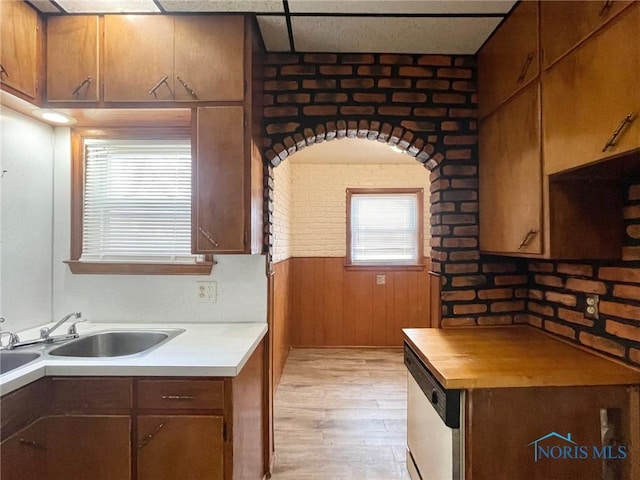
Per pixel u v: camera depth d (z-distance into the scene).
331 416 2.83
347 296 4.62
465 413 1.34
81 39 1.80
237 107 1.80
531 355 1.58
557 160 1.40
